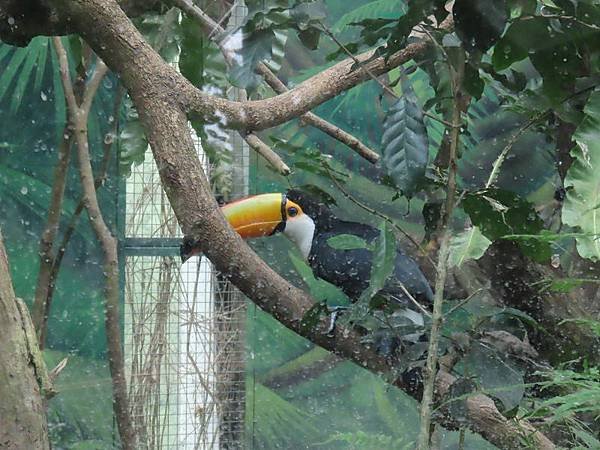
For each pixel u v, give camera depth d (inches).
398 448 227.1
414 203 378.0
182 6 221.9
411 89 154.8
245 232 235.3
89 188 255.6
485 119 386.3
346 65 210.7
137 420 317.7
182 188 157.1
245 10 230.4
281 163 240.7
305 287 345.4
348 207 379.2
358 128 396.8
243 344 332.5
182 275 325.1
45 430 133.1
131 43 157.8
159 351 323.0
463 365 150.3
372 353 167.8
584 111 180.9
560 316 195.2
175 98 161.2
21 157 379.9
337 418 400.2
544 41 171.0
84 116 257.6
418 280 187.0
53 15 165.2
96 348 376.8
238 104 197.8
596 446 133.4
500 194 160.1
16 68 378.6
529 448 156.6
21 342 131.2
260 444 395.2
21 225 380.5
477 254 197.5
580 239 175.6
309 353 401.1
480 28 146.5
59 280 371.6
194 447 328.2
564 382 129.3
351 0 393.1
